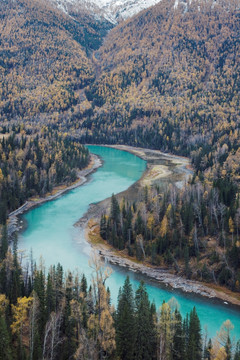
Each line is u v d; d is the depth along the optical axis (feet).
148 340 175.52
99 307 160.45
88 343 156.04
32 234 383.65
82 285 217.15
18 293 215.51
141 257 325.01
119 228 371.97
